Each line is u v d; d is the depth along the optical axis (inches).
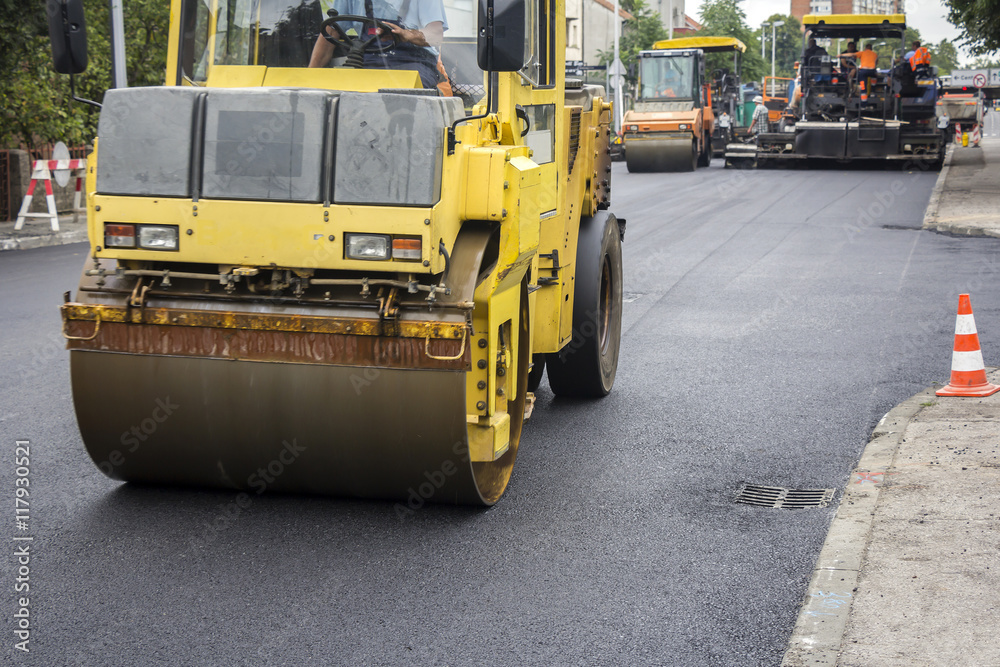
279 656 146.7
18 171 738.2
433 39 213.6
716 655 147.3
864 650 142.8
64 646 148.6
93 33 873.5
